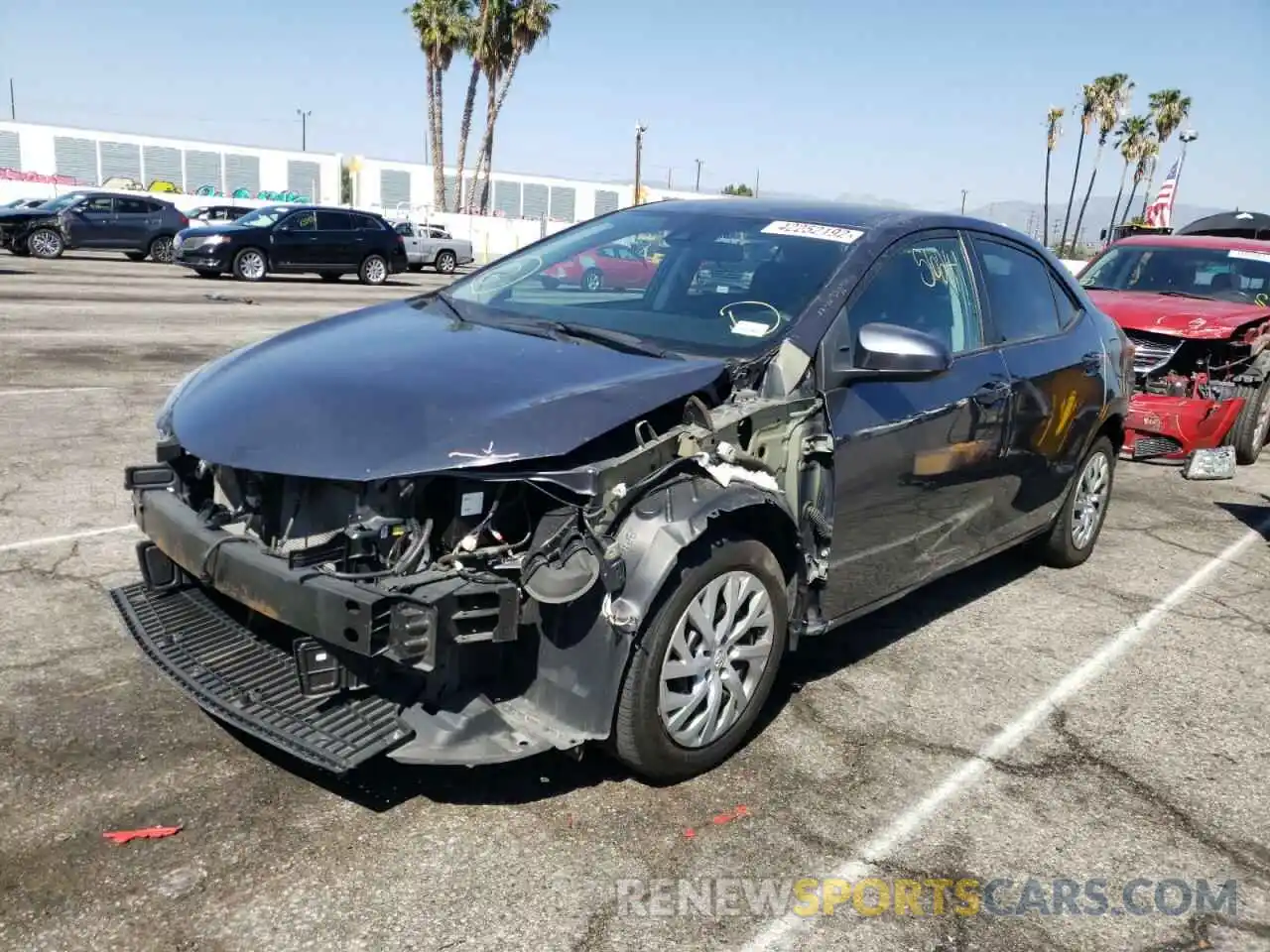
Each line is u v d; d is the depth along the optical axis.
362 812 3.08
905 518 4.04
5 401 8.11
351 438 2.93
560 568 2.86
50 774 3.15
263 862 2.83
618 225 4.68
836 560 3.73
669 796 3.27
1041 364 4.82
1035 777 3.56
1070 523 5.61
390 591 2.73
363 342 3.69
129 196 26.36
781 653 3.59
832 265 3.90
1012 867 3.06
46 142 51.00
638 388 3.16
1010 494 4.82
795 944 2.67
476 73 45.34
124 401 8.38
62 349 10.73
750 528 3.42
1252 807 3.47
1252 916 2.91
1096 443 5.64
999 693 4.19
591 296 4.16
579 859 2.93
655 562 2.98
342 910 2.67
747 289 3.87
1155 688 4.33
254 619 3.35
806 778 3.44
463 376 3.23
